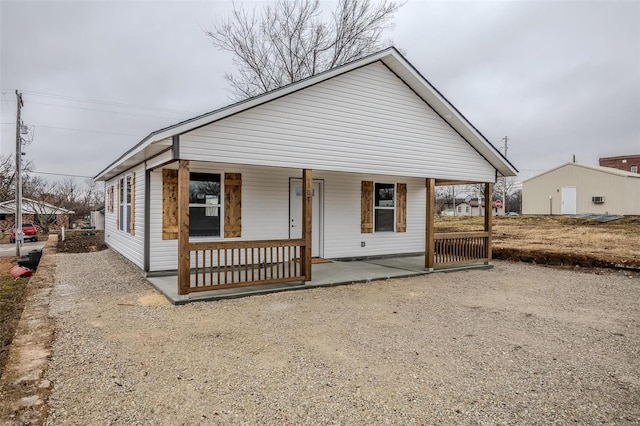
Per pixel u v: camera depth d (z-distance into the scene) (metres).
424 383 3.19
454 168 9.34
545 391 3.08
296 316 5.18
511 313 5.49
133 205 8.95
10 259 14.20
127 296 6.24
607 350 4.04
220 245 6.14
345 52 17.73
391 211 11.29
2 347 4.37
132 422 2.52
